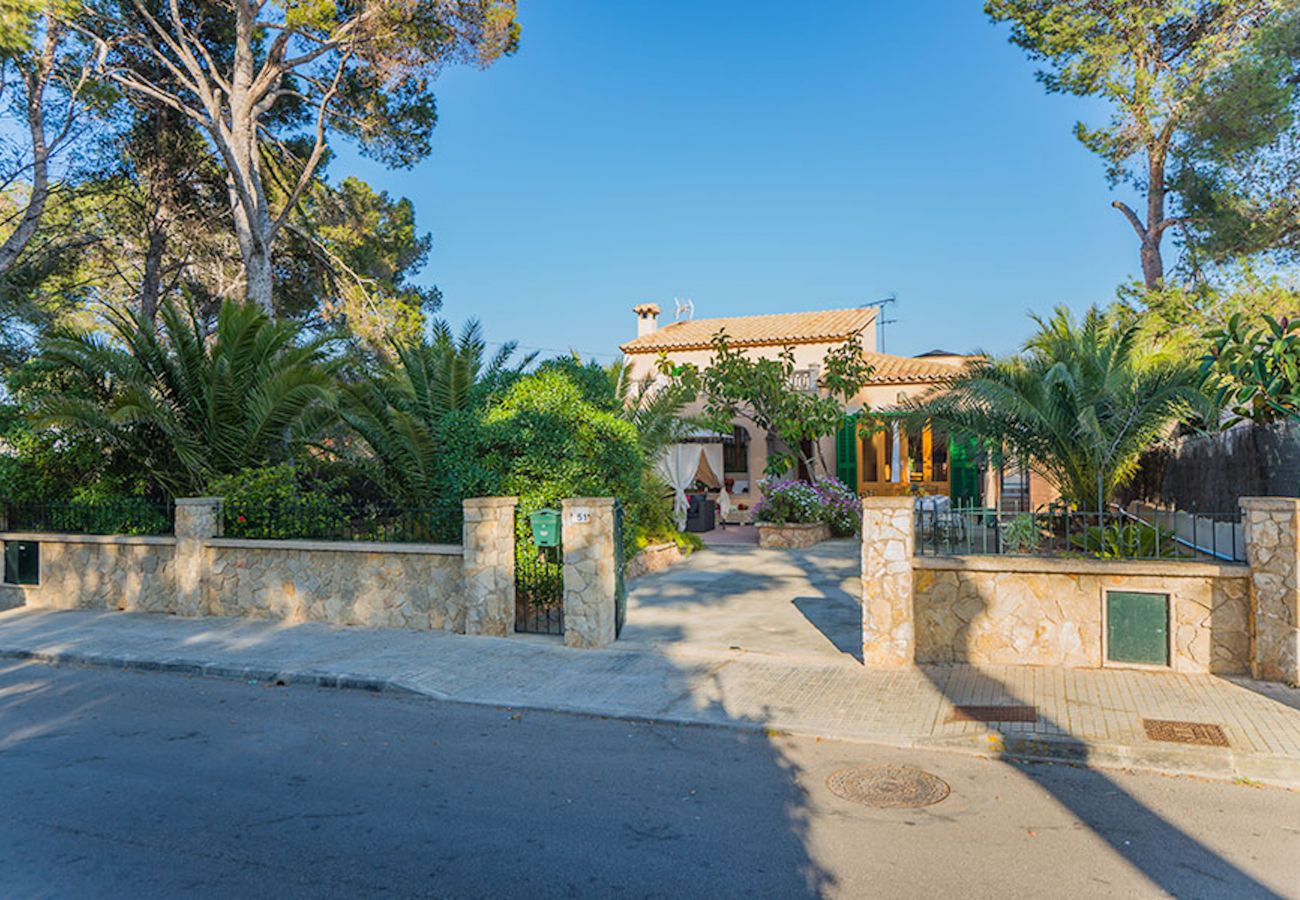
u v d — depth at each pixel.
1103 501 10.49
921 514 8.81
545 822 4.73
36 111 16.52
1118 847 4.36
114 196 20.39
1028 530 8.45
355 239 23.25
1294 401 8.50
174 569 11.18
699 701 7.03
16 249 16.55
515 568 10.02
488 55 17.22
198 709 7.20
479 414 11.22
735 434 23.25
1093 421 9.59
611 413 13.24
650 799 5.06
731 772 5.53
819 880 4.02
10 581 12.24
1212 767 5.42
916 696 6.96
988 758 5.77
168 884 4.00
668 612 10.77
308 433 13.33
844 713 6.61
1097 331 12.23
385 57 16.86
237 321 12.68
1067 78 19.56
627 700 7.11
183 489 12.89
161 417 12.11
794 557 15.80
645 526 14.97
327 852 4.35
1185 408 9.84
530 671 8.06
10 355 19.67
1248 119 17.17
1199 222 18.80
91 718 6.93
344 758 5.87
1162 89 18.23
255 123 17.45
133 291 22.64
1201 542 9.77
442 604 9.80
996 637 7.79
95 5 16.53
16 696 7.69
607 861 4.23
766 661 8.23
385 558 10.09
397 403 12.99
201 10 18.45
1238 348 9.30
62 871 4.14
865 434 19.38
